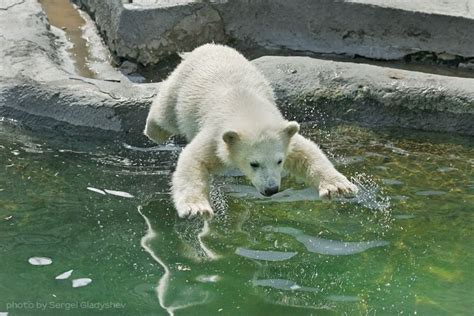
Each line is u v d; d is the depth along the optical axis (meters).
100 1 16.94
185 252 9.48
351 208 10.71
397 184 11.44
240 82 11.00
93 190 11.02
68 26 17.23
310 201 10.87
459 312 8.47
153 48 15.91
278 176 9.99
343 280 9.02
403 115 13.45
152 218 10.30
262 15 16.81
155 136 12.29
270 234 9.97
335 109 13.54
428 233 10.16
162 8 15.84
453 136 13.23
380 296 8.73
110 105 12.86
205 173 10.20
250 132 9.97
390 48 16.61
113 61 15.98
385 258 9.53
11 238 9.60
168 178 11.52
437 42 16.34
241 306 8.41
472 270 9.37
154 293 8.58
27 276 8.80
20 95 13.09
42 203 10.54
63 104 12.93
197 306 8.36
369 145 12.78
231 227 10.12
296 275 9.07
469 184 11.54
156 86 13.42
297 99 13.44
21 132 12.78
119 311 8.20
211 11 16.44
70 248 9.46
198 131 11.00
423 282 9.07
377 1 16.56
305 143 10.48
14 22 15.35
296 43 17.00
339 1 16.47
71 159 11.98
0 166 11.56
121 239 9.73
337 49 16.86
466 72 16.22
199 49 11.75
